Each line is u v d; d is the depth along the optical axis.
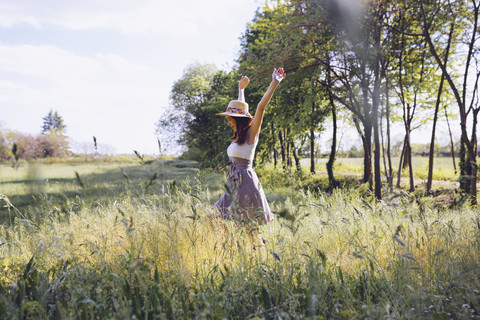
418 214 3.40
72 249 2.75
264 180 13.33
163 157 2.35
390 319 1.98
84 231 3.25
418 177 19.28
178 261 2.56
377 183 13.22
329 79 16.58
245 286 2.46
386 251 3.13
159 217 3.12
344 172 26.23
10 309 1.88
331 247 3.35
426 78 15.58
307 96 15.62
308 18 14.22
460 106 10.54
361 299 2.52
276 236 3.19
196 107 38.78
